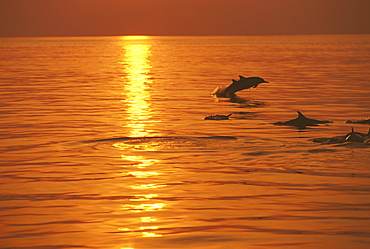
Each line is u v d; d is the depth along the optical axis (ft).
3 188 77.87
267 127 130.62
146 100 192.75
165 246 54.95
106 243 56.03
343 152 96.53
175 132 124.36
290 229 59.31
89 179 82.38
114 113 159.02
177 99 196.03
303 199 70.64
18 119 147.74
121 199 71.77
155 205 68.80
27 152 103.35
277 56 559.38
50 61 489.67
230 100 193.06
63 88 238.68
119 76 310.45
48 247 55.11
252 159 93.45
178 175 84.02
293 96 202.28
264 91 222.28
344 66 382.01
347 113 154.71
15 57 570.46
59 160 95.71
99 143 111.34
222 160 93.25
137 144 109.19
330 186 76.33
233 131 124.77
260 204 68.74
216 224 61.26
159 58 548.31
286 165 88.69
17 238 57.72
